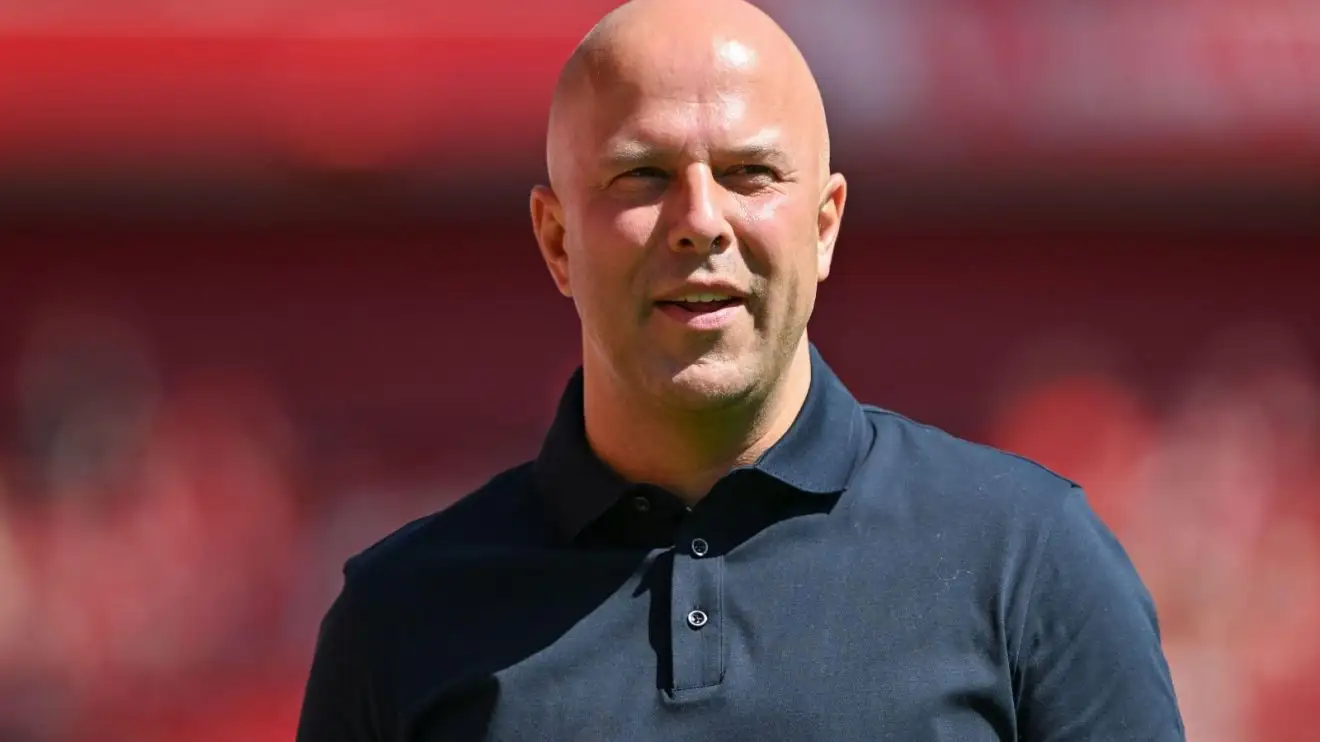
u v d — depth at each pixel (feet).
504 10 65.41
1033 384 66.54
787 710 19.22
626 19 20.92
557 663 20.25
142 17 64.95
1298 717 60.64
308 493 63.62
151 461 63.57
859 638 19.58
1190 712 60.75
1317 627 61.98
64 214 64.54
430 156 64.23
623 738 19.61
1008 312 66.64
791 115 20.44
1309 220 66.64
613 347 20.57
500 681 20.33
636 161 20.03
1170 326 66.85
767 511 20.56
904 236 66.39
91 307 64.64
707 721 19.38
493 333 65.31
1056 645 19.53
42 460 63.10
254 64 64.28
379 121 64.08
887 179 64.90
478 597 21.24
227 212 64.80
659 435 20.97
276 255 65.21
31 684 59.62
